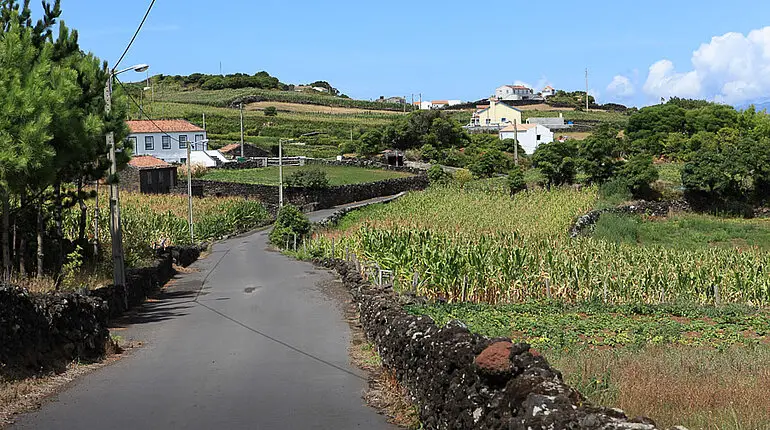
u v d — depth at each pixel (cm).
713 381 1204
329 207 7419
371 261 3173
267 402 1155
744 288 2998
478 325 2027
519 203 6456
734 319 2475
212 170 8800
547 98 19775
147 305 2430
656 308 2684
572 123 14550
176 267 3638
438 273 2831
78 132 1909
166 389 1244
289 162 9612
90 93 2116
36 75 1803
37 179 1838
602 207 6244
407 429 1006
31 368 1298
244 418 1060
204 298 2605
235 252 4762
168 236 4506
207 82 17975
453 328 973
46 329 1384
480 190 7544
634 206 6316
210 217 5859
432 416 942
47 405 1132
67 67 1969
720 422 946
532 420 628
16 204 2202
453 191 7525
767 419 941
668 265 3184
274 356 1553
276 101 15525
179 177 8044
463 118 16400
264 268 3706
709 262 3247
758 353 1639
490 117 15338
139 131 9112
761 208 6431
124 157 2322
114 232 2253
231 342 1730
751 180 6612
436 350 956
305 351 1608
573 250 3356
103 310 1697
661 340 1933
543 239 3750
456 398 841
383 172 9300
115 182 2192
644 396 1059
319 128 12862
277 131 12512
